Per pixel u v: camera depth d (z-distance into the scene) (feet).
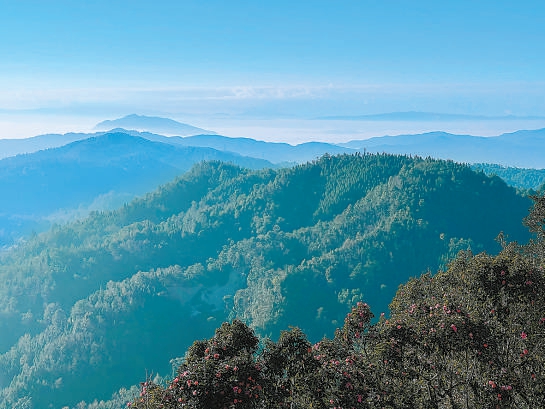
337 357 60.80
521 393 58.39
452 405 59.00
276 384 55.06
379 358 61.93
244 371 49.90
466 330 58.08
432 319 60.49
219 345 55.52
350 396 54.24
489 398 58.29
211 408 47.06
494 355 59.47
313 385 54.80
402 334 61.52
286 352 56.44
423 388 60.34
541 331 66.74
